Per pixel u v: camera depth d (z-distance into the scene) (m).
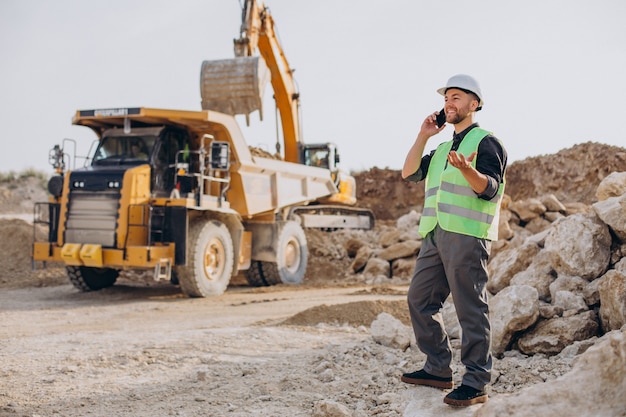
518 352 5.86
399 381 5.23
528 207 17.70
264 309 10.77
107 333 8.44
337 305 8.79
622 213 6.56
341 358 6.12
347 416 4.33
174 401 5.10
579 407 3.39
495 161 4.21
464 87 4.29
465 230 4.23
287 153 18.39
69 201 12.41
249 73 14.16
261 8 16.27
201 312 10.62
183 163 12.75
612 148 28.55
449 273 4.30
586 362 3.54
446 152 4.50
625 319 5.54
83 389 5.46
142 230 12.20
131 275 16.16
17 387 5.55
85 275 13.80
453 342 6.24
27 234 17.19
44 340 7.84
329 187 18.06
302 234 16.28
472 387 4.23
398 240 18.05
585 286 6.43
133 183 12.04
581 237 6.57
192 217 12.97
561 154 29.73
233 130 13.52
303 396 5.06
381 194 34.28
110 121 13.02
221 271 13.25
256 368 6.00
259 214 15.21
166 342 7.38
